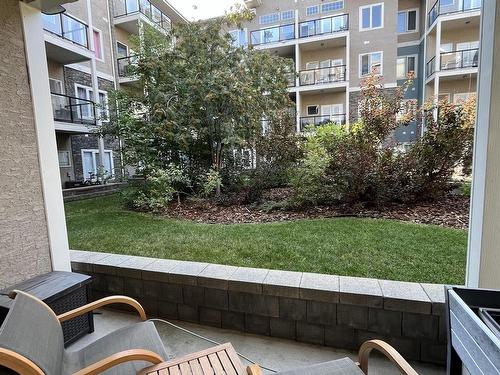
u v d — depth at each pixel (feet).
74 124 32.24
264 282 7.04
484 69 5.33
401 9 44.73
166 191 20.12
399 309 6.14
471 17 37.06
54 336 4.57
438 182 16.84
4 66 7.04
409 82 22.12
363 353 4.61
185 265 8.30
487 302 3.94
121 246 12.22
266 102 26.16
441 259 9.59
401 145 18.11
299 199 17.63
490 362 2.95
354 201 17.08
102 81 38.88
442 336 5.97
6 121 7.09
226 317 7.53
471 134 16.26
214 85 21.75
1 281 6.94
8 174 7.13
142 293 8.27
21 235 7.42
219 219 16.98
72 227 15.55
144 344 5.05
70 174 35.63
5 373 4.01
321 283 6.90
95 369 3.97
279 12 48.34
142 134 21.71
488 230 5.39
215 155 24.03
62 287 6.81
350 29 44.11
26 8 7.50
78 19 33.45
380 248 10.70
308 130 24.41
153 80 22.40
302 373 4.39
